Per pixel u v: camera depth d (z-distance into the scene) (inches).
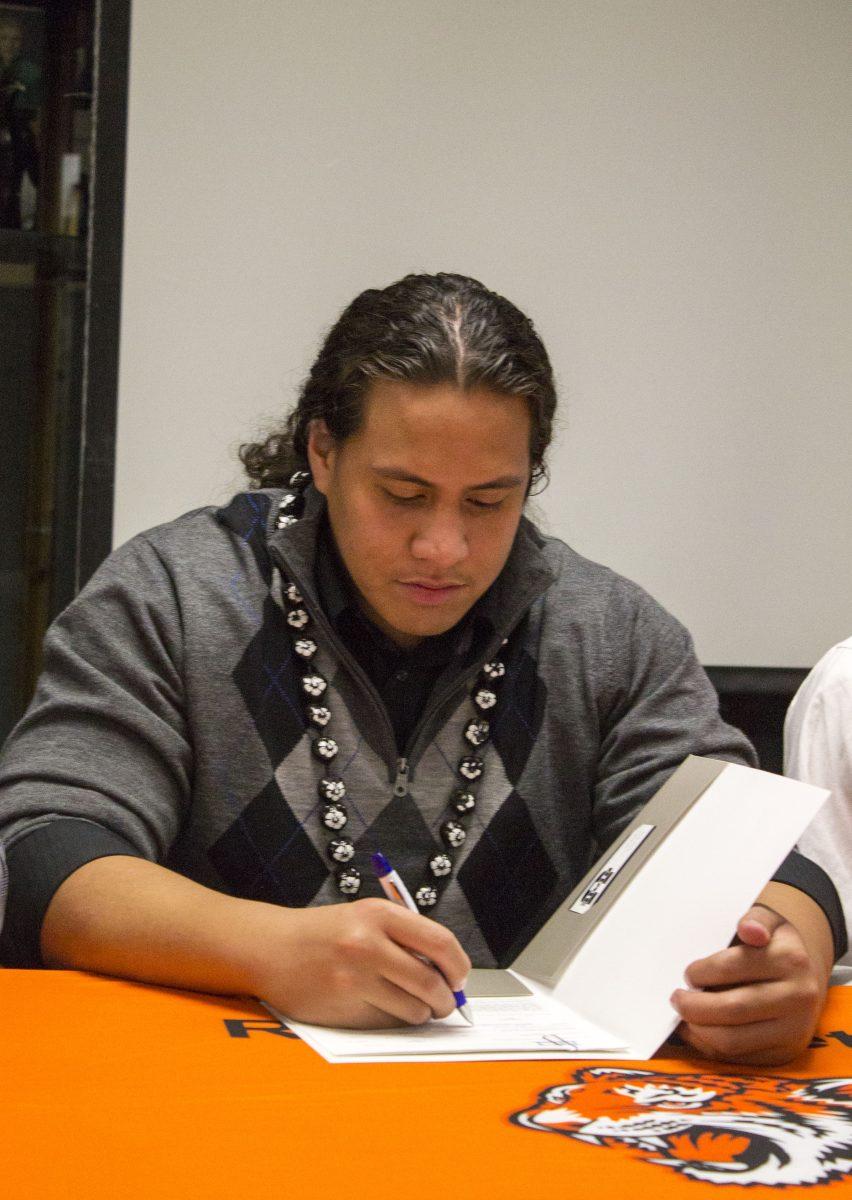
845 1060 39.8
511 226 106.7
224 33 103.2
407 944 39.9
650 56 107.6
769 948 39.9
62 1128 29.8
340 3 104.1
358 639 55.7
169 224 103.4
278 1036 38.1
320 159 104.4
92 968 44.1
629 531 108.7
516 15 106.0
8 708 114.1
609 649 59.5
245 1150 28.9
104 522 104.1
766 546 110.6
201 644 55.1
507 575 56.1
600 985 43.0
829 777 64.1
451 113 105.7
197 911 42.9
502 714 57.1
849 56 110.3
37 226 111.0
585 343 107.7
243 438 104.3
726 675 101.9
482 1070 36.2
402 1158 28.9
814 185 110.3
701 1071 37.8
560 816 58.5
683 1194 27.7
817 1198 27.9
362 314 51.5
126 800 50.4
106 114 102.7
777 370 110.3
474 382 46.1
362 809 55.2
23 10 109.2
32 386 112.0
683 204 108.5
